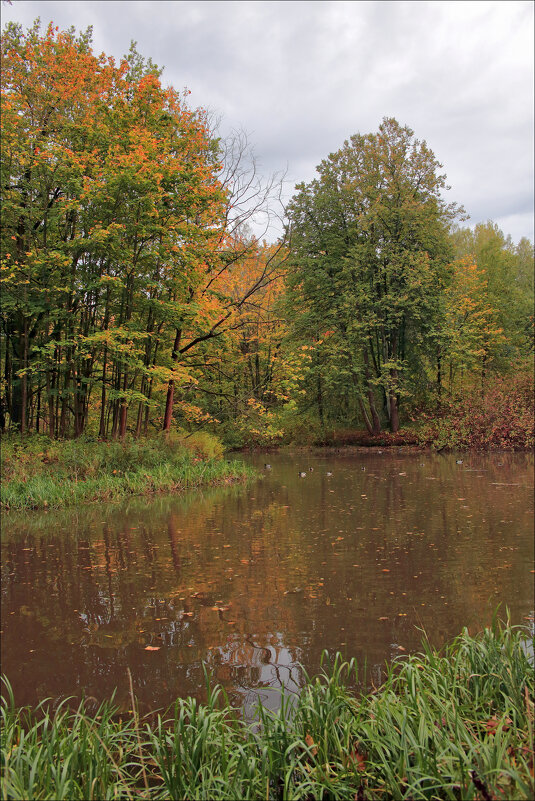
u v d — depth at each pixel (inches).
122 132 633.0
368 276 1151.6
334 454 1093.1
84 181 602.9
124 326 632.4
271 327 941.8
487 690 146.2
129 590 279.9
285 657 200.4
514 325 1454.2
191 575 303.6
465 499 536.1
